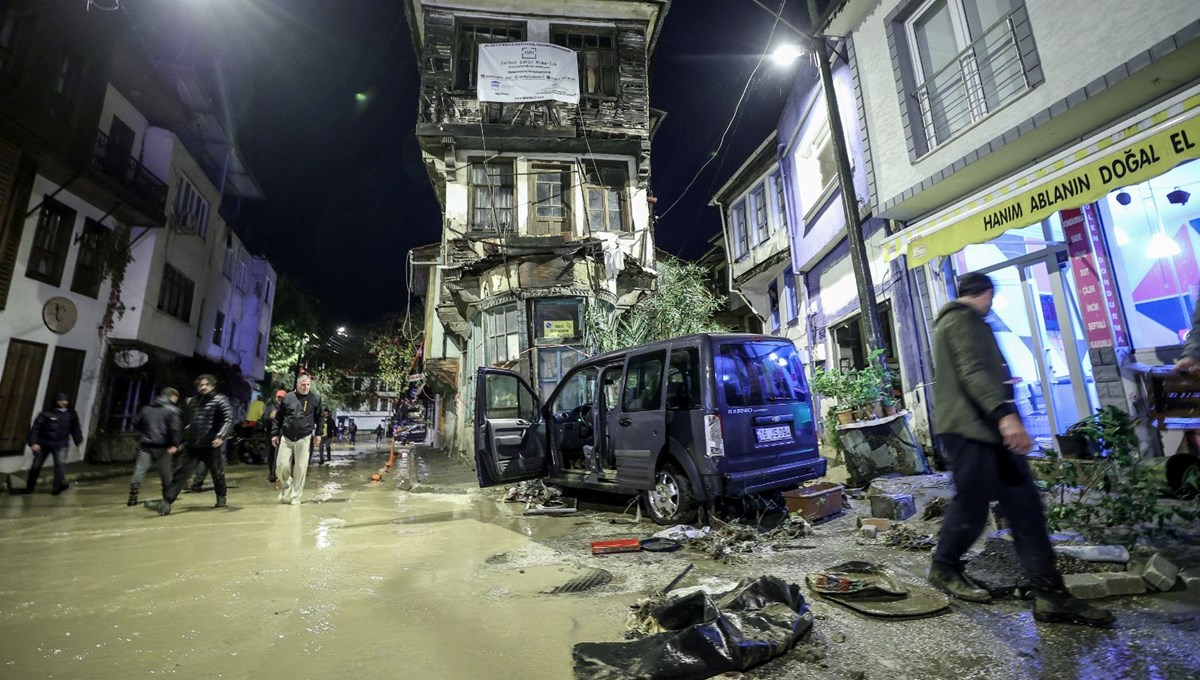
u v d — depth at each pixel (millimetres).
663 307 12086
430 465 14258
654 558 4129
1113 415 3775
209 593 3379
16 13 10961
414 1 13562
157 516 6504
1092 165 5082
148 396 16531
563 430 7145
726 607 2648
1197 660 2082
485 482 6492
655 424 5348
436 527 5570
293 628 2777
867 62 8062
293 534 5277
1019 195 5754
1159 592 2768
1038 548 2600
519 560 4164
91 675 2262
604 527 5414
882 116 7758
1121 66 4809
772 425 5277
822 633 2545
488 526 5598
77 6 12055
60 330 12664
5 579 3736
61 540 5090
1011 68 6164
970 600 2842
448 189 12930
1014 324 6648
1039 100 5559
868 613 2730
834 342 11414
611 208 13492
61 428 9375
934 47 7203
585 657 2318
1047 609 2520
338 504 7449
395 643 2564
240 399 22297
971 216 6316
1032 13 5648
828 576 3250
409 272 17594
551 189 13305
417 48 14734
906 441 6633
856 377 7496
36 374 12070
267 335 28594
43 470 11508
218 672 2283
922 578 3305
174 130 17109
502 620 2857
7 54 10797
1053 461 4039
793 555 4055
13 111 10758
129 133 15312
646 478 5418
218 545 4785
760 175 15523
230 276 22438
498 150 13211
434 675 2230
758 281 16359
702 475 4875
